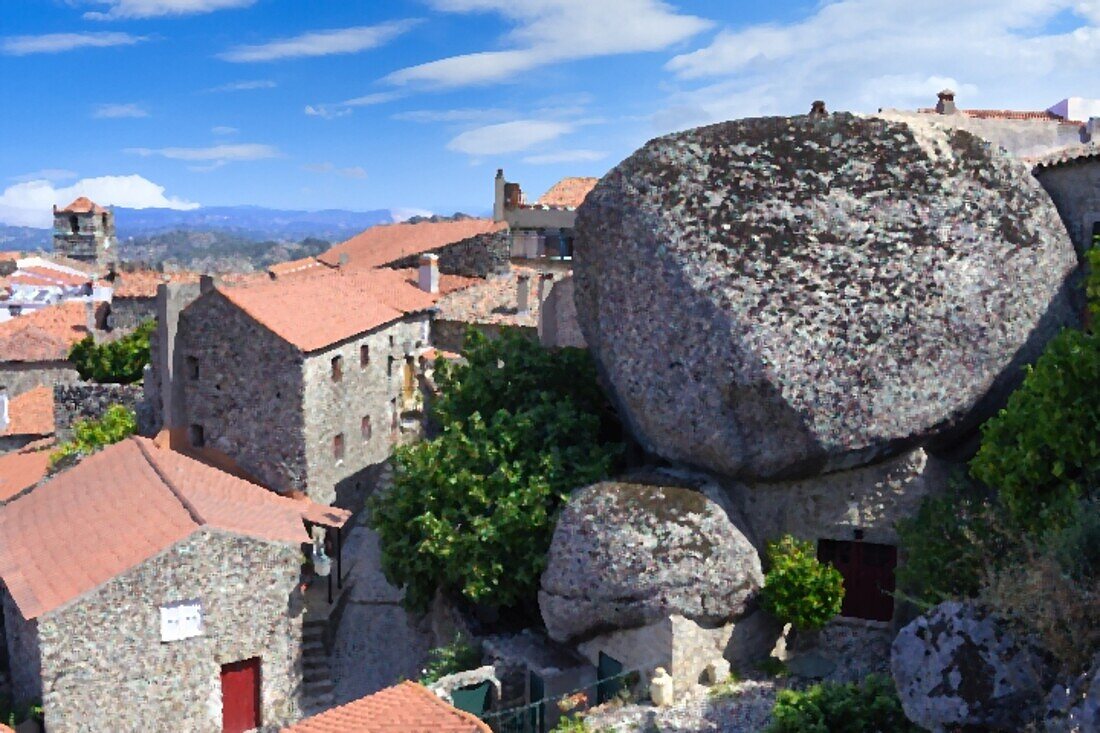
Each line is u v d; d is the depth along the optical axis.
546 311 31.86
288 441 32.25
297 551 25.38
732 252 21.64
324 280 38.62
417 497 25.48
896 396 20.55
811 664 21.47
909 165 21.52
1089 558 14.52
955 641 15.01
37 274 82.69
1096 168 22.58
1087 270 22.28
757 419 21.06
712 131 22.81
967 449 21.67
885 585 21.59
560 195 60.16
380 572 32.47
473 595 23.45
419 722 17.50
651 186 22.89
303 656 27.39
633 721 19.47
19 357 52.22
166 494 26.17
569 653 23.12
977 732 14.46
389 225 67.94
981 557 18.20
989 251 21.14
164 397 33.41
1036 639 14.48
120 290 62.66
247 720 24.84
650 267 22.44
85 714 22.61
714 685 20.80
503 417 25.94
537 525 23.42
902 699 15.31
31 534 26.34
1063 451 16.81
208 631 24.02
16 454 43.81
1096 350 16.86
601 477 23.89
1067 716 12.96
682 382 21.80
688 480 22.12
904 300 20.78
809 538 21.81
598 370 25.64
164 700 23.55
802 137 22.11
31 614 21.92
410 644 28.44
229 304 32.34
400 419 39.53
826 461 20.94
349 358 34.84
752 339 20.89
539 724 21.83
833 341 20.72
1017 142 28.31
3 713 24.17
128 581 22.89
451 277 50.22
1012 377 21.05
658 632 20.86
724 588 20.80
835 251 21.22
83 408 46.03
